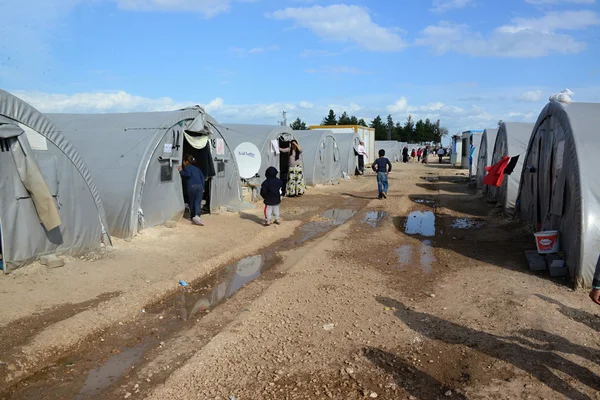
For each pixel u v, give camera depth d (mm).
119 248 8898
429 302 6234
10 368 4512
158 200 10625
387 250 9422
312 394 4055
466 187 21781
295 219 13219
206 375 4398
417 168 38219
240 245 9688
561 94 8758
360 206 16062
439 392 4055
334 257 8852
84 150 10477
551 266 7125
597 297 3607
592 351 4691
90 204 8430
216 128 13156
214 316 6012
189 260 8414
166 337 5453
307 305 6188
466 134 36688
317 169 22078
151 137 10336
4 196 6902
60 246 7852
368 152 38500
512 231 10773
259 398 3998
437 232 11312
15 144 7039
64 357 4941
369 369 4461
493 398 3922
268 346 4980
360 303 6238
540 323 5363
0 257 7027
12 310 5750
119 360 4875
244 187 15695
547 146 9234
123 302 6242
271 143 17156
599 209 6660
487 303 6078
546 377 4223
